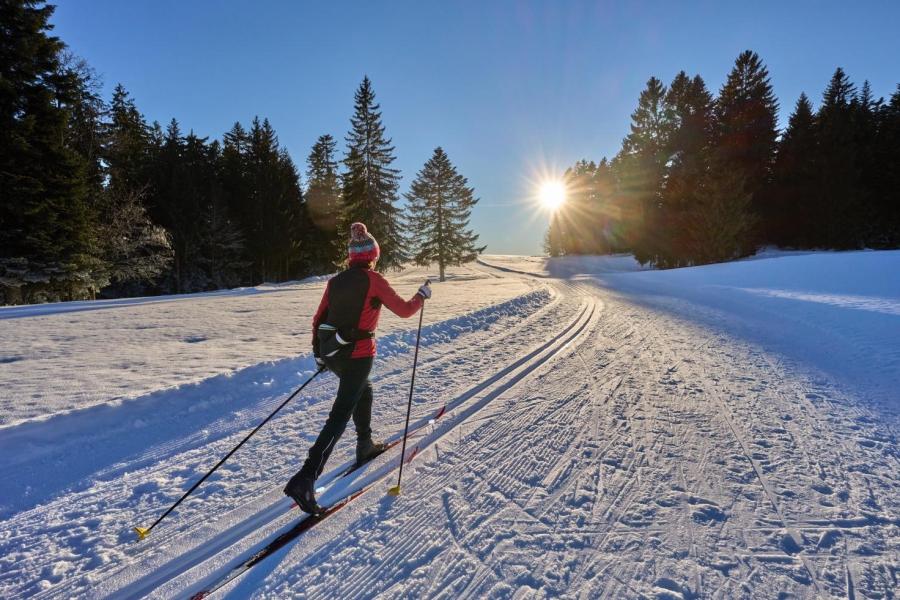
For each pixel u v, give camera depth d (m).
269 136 42.16
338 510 2.48
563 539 2.20
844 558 2.02
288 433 3.56
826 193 35.06
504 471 2.90
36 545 2.21
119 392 3.93
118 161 28.89
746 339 7.14
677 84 38.00
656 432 3.50
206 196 36.00
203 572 2.03
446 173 36.31
